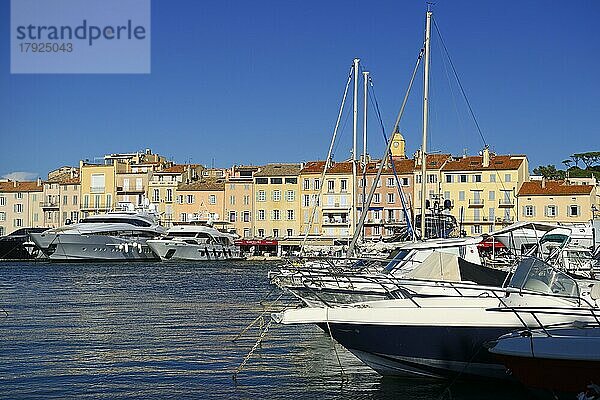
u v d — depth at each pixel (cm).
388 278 1902
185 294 4434
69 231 8338
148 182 11356
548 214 9312
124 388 1734
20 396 1655
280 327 2745
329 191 10450
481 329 1591
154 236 8912
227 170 11594
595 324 1470
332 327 1697
